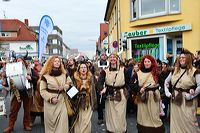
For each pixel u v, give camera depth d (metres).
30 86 8.93
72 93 6.87
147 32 19.92
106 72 7.52
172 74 6.87
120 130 7.32
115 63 7.47
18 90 8.76
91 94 7.25
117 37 25.33
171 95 6.76
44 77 6.80
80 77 7.24
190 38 18.22
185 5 18.30
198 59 10.73
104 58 11.24
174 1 18.83
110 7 33.06
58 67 6.94
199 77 6.46
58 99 6.74
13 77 8.67
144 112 7.18
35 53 74.31
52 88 6.76
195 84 6.56
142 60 7.34
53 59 6.92
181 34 19.50
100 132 8.88
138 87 7.18
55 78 6.82
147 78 7.19
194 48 18.05
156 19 19.31
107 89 7.44
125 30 21.67
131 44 21.08
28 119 9.30
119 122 7.30
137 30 20.53
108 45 40.25
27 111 9.25
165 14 18.88
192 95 6.46
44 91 6.76
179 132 6.65
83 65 7.25
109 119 7.42
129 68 10.41
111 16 35.53
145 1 20.03
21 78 8.68
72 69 8.91
